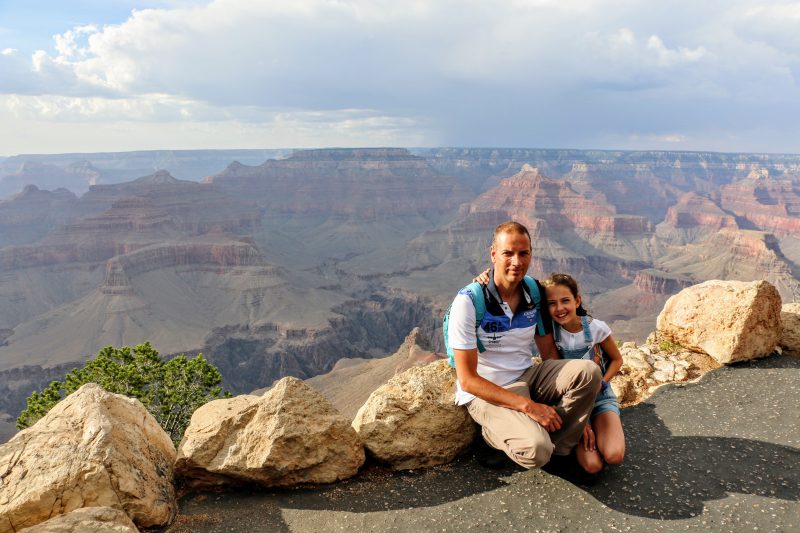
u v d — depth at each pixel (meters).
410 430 6.64
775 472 6.00
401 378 7.44
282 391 6.47
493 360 6.45
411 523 5.47
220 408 6.95
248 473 6.11
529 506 5.64
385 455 6.57
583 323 6.53
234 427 6.45
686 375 9.20
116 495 5.29
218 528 5.58
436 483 6.26
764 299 9.09
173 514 5.79
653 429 7.25
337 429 6.38
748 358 9.16
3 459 5.41
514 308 6.36
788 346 9.60
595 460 5.97
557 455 6.27
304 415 6.34
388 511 5.72
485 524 5.38
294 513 5.82
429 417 6.73
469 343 6.07
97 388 6.41
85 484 5.19
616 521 5.31
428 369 7.62
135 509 5.34
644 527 5.20
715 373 8.94
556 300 6.35
